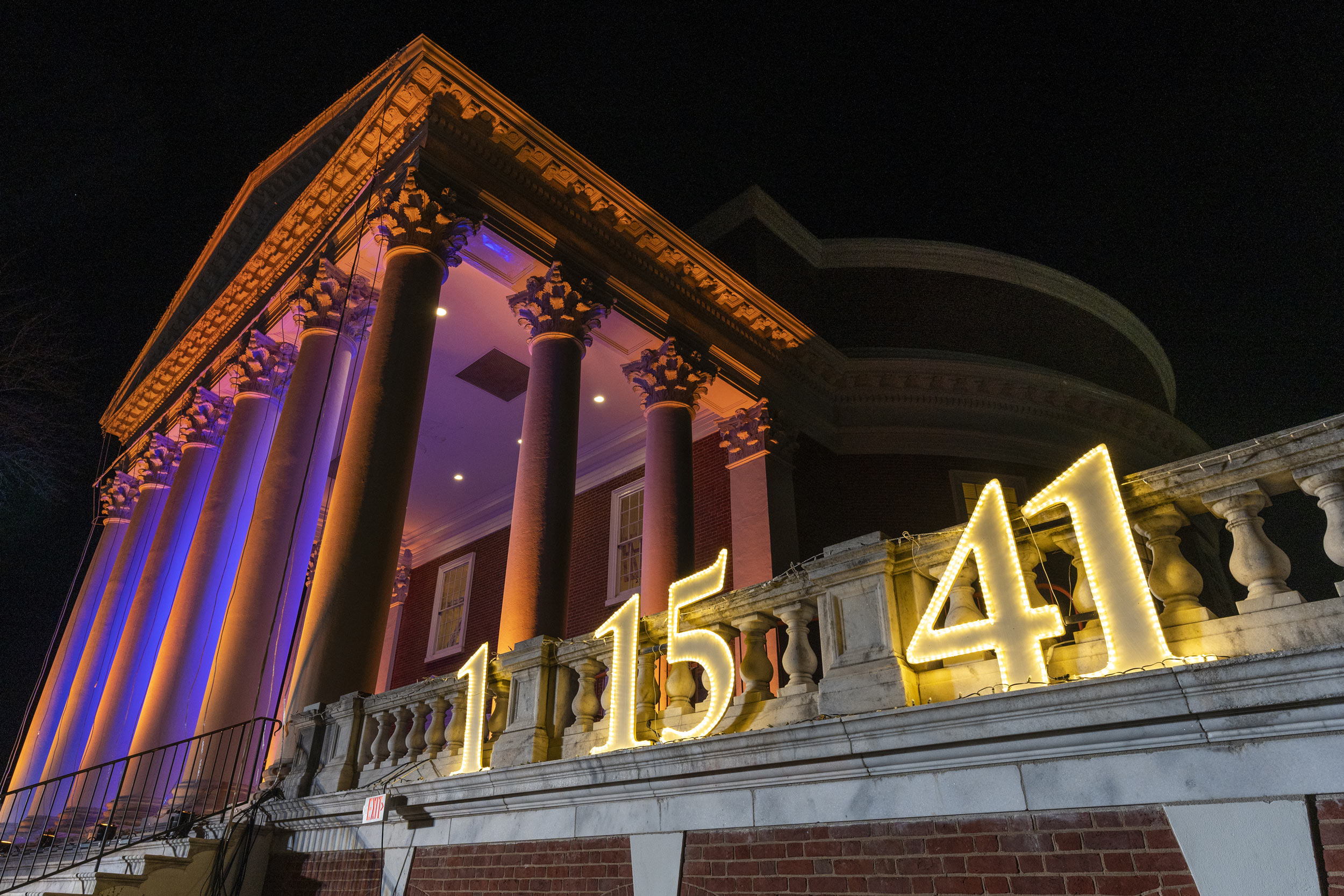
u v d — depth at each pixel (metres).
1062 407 22.66
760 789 5.70
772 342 20.06
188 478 19.20
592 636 8.14
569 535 12.98
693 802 6.07
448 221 13.87
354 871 8.85
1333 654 3.55
